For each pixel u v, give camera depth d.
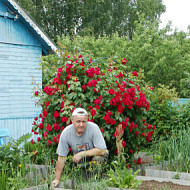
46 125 5.60
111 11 30.06
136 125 5.48
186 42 23.06
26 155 5.65
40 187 4.04
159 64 18.28
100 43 20.97
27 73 9.62
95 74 5.37
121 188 3.85
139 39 19.78
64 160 4.53
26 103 9.58
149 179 4.50
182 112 8.37
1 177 4.16
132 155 5.66
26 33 9.60
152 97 7.45
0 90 9.05
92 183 4.08
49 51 10.11
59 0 27.59
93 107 5.24
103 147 4.60
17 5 8.94
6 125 9.12
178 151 6.00
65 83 5.34
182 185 4.27
